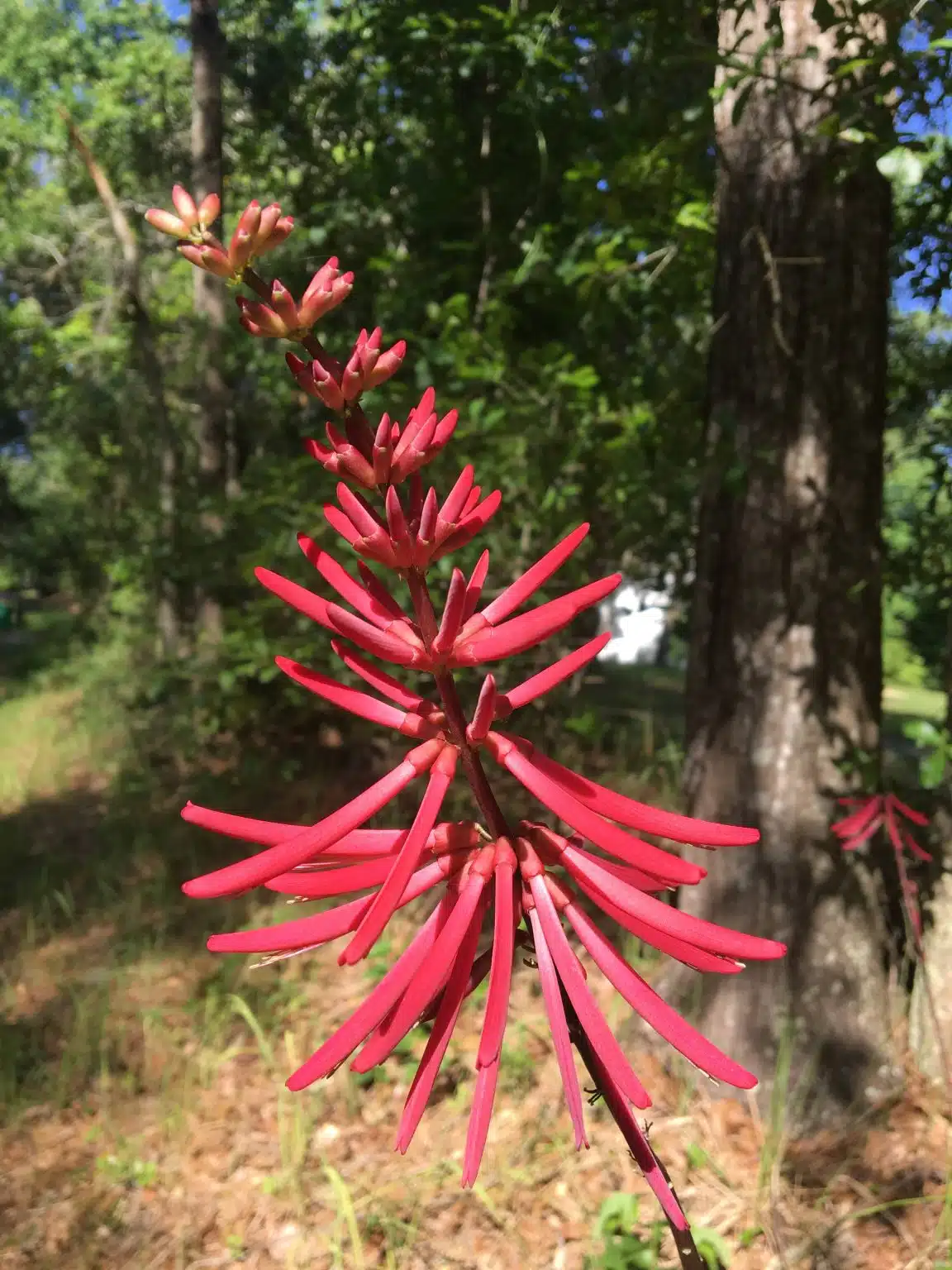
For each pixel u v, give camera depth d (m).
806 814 3.29
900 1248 2.66
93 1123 3.38
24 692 11.64
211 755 7.27
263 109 8.27
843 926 3.29
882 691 3.44
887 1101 3.19
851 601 3.28
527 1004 3.83
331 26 7.57
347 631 0.92
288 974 4.20
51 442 16.23
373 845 1.04
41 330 14.23
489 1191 2.95
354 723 6.55
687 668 3.61
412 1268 2.70
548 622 0.90
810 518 3.22
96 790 7.16
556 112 5.44
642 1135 0.96
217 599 7.01
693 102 3.65
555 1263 2.69
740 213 3.31
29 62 16.70
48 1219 2.95
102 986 4.14
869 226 3.22
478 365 4.77
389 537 0.89
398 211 6.31
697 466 3.49
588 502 4.90
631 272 4.43
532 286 5.46
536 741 5.57
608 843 0.90
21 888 5.33
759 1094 3.26
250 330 0.95
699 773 3.48
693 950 0.93
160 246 12.42
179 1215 2.95
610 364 5.18
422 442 0.93
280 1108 3.31
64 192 14.08
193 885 0.86
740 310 3.30
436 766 0.94
